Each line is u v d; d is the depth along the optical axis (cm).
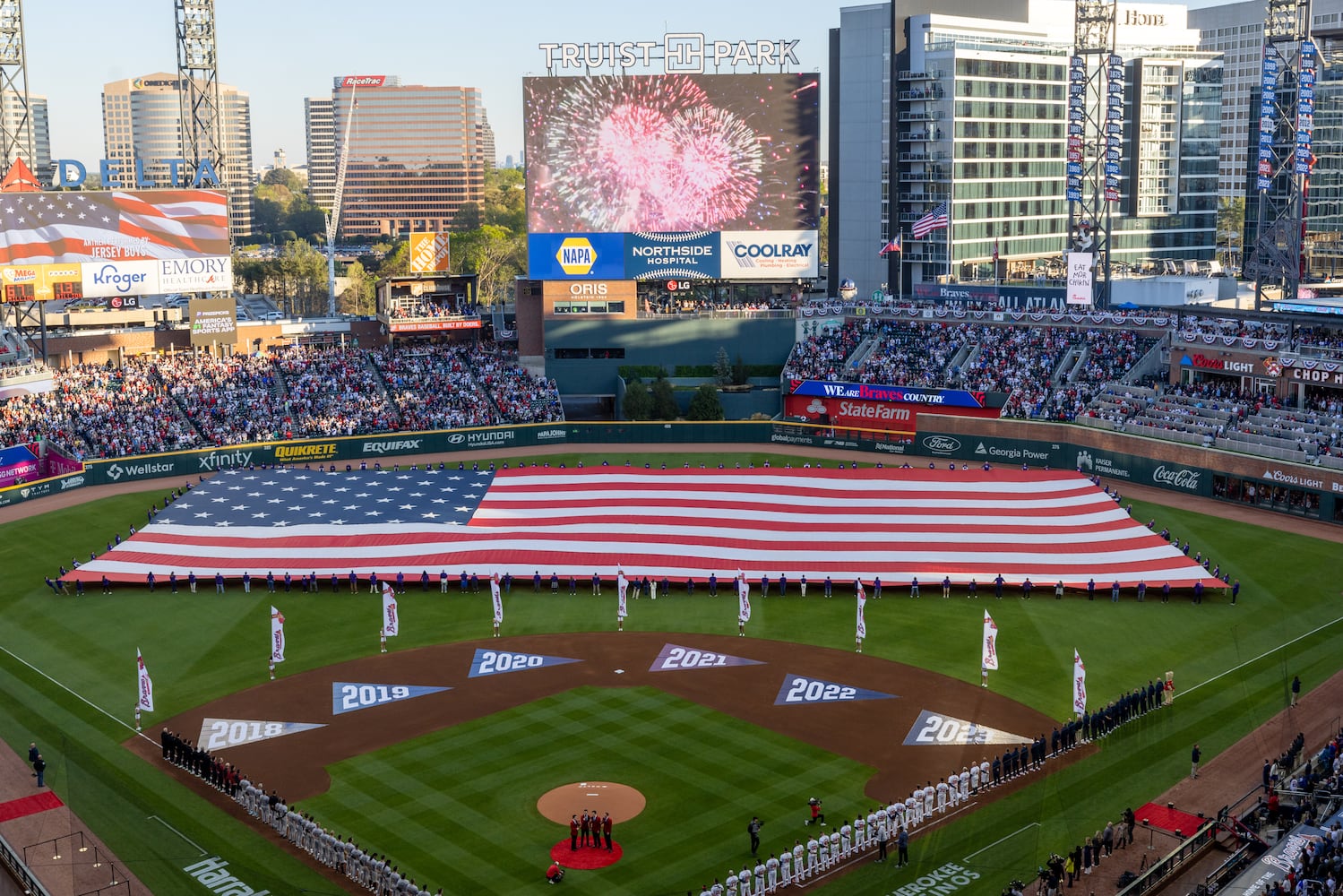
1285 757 5734
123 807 5631
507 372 14525
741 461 12631
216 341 14025
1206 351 11931
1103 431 11631
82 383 12912
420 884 4928
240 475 11250
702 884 4909
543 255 14625
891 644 7525
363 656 7444
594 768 5922
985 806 5559
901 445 12900
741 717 6494
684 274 14775
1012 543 9125
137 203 13562
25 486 11150
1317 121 16725
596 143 14475
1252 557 9094
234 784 5731
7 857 5181
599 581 8638
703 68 14475
